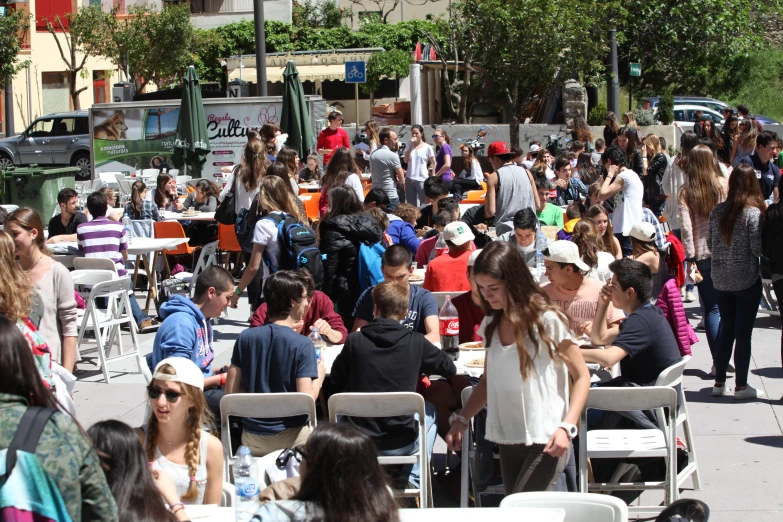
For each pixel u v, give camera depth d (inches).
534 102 1180.5
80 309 359.6
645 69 1310.3
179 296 241.3
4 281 206.4
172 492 163.0
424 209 513.0
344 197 331.9
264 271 347.6
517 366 166.9
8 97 1314.0
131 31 1487.5
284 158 435.2
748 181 293.7
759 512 223.3
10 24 1225.4
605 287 232.7
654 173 517.7
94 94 1701.5
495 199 401.4
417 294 261.4
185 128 656.4
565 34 1000.2
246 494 184.7
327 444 121.4
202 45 1539.1
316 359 226.4
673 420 200.4
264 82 717.3
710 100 1170.0
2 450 111.3
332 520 119.6
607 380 244.8
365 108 1378.0
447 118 1304.1
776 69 1437.0
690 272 355.9
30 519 110.5
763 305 432.1
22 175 767.7
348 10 1646.2
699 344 382.9
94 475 115.9
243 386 216.4
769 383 327.9
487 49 1039.0
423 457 204.7
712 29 1255.5
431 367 220.4
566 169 605.0
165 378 171.3
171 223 480.4
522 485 169.2
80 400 327.9
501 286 163.8
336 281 323.3
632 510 205.0
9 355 117.5
